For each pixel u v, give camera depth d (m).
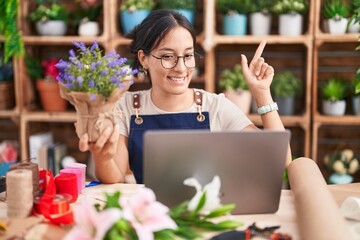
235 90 3.16
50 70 3.29
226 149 1.22
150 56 1.81
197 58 1.88
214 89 3.44
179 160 1.21
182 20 1.78
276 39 3.12
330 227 1.05
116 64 1.34
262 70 1.78
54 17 3.23
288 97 3.20
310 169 1.41
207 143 1.21
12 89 3.47
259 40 3.13
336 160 3.24
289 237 1.16
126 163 1.86
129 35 1.94
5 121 3.71
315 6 3.08
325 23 3.15
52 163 3.31
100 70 1.32
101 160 1.54
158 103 1.92
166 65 1.77
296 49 3.46
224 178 1.25
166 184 1.23
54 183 1.41
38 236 1.14
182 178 1.23
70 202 1.42
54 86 3.28
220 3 3.21
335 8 3.09
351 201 1.30
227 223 1.19
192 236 1.14
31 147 3.35
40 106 3.51
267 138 1.23
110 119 1.38
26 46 3.36
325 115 3.21
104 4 3.18
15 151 3.34
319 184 1.29
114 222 1.02
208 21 3.14
